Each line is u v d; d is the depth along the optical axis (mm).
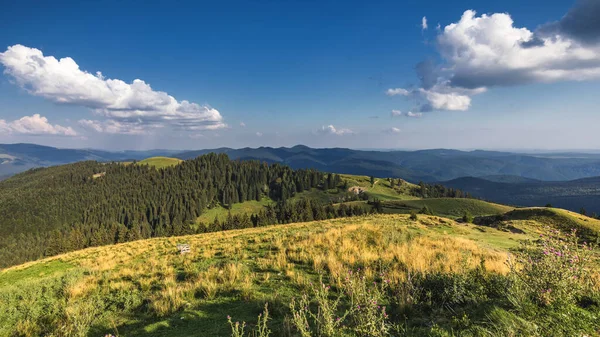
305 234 16656
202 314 6590
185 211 175125
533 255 5098
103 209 188750
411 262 9125
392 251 11172
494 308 4289
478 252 11930
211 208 196375
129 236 94625
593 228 34344
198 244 18641
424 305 5461
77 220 184500
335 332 4297
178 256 14820
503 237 22969
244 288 7695
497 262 9078
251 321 5879
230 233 25312
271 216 115062
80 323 6457
